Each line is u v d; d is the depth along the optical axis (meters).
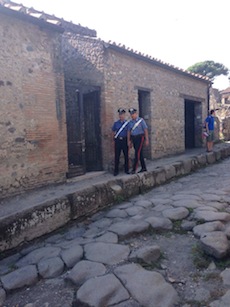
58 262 3.51
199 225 4.00
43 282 3.23
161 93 10.06
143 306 2.54
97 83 7.62
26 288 3.17
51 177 6.15
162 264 3.29
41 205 4.54
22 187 5.58
